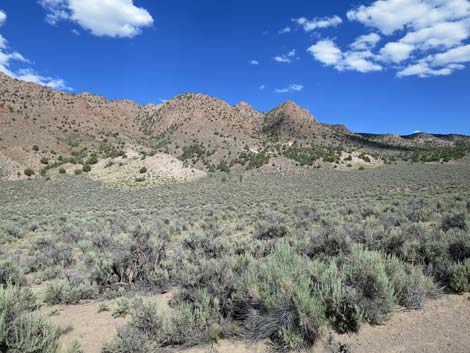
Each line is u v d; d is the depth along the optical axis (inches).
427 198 984.3
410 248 267.1
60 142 4847.4
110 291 268.8
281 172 4065.0
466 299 183.8
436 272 217.6
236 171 4424.2
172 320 168.9
